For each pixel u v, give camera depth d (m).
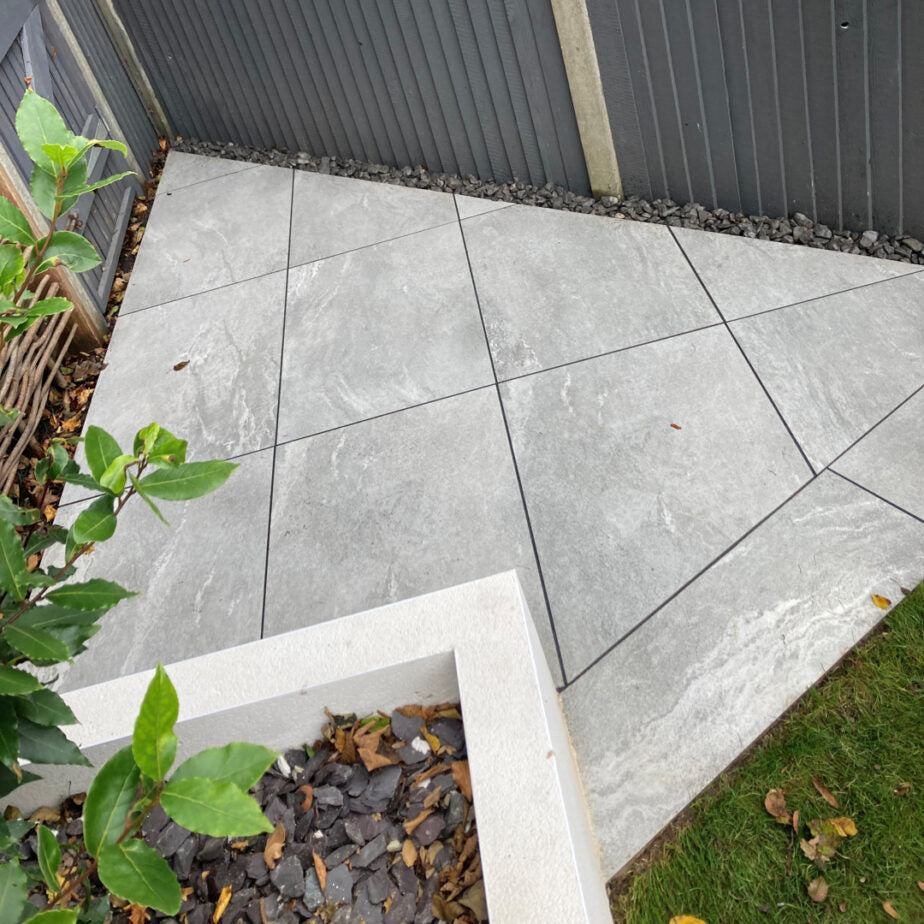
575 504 2.90
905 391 2.95
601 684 2.41
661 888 1.99
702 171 3.87
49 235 1.19
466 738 1.56
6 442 3.44
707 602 2.53
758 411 3.03
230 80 5.35
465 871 1.62
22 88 4.30
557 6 3.61
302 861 1.71
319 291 4.23
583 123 3.98
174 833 1.77
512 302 3.79
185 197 5.39
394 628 1.78
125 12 5.38
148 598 3.01
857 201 3.51
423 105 4.57
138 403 3.93
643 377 3.27
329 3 4.43
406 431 3.35
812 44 3.19
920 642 2.28
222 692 1.73
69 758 1.21
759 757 2.16
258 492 3.29
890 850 1.94
